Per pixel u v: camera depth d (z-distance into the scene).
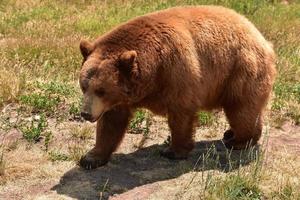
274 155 12.19
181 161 11.73
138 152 12.27
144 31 10.67
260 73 11.80
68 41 20.12
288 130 14.00
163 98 10.98
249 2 28.25
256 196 10.24
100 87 10.12
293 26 24.27
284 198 10.21
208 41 11.26
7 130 13.16
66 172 11.17
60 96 15.20
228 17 11.73
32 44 19.30
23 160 11.61
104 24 23.23
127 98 10.48
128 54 10.05
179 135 11.46
